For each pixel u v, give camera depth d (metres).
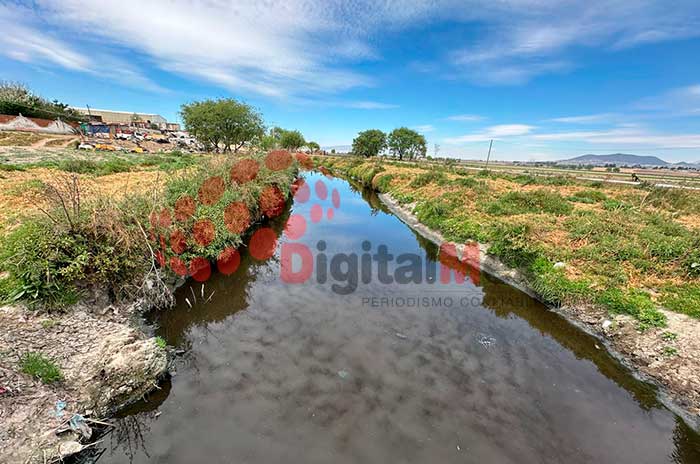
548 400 4.12
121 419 3.66
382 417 3.75
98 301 5.07
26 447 2.94
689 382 4.21
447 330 5.66
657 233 7.78
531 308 6.52
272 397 4.01
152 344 4.38
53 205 5.38
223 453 3.28
